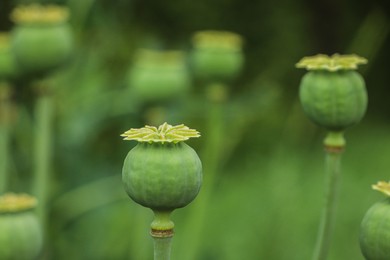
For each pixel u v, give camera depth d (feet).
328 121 3.09
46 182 4.63
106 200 6.66
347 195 7.91
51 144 6.56
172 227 2.66
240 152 9.06
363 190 7.98
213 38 5.12
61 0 6.86
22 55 4.52
